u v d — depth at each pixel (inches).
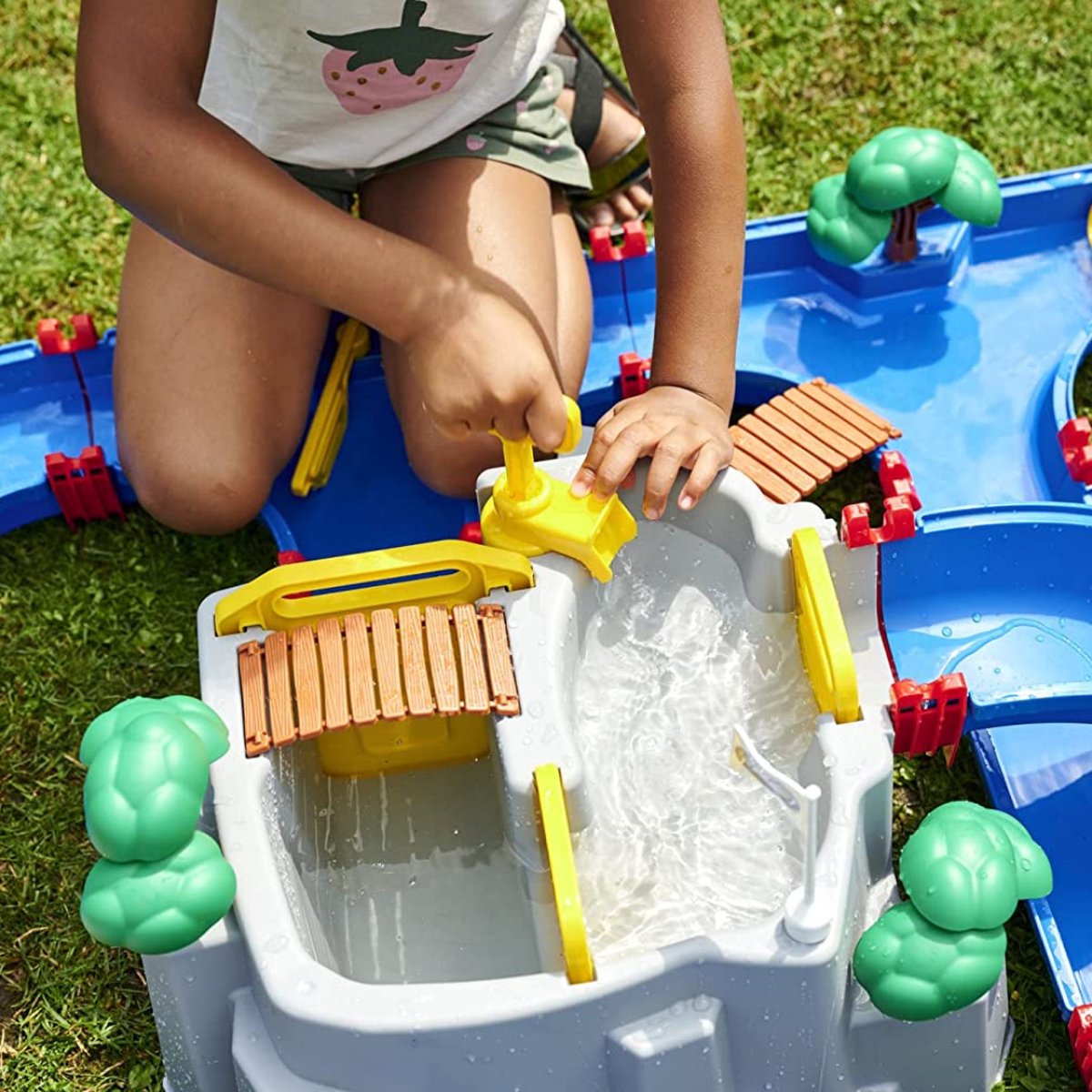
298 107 53.5
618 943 45.4
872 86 67.4
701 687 48.6
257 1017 43.9
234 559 57.4
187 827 42.2
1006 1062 46.8
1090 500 55.1
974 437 57.9
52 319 61.0
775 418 55.0
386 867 49.3
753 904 45.5
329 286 45.1
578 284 57.3
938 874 42.7
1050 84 67.1
